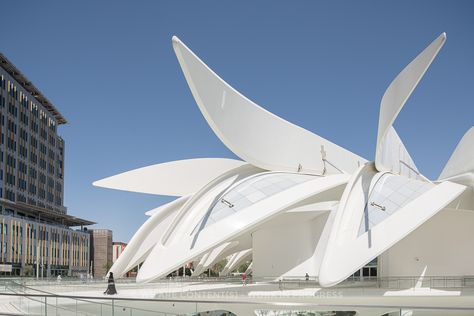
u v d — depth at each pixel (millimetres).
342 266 21844
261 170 33344
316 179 28312
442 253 26828
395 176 29547
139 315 14094
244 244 44031
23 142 87562
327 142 38219
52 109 104562
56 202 105375
